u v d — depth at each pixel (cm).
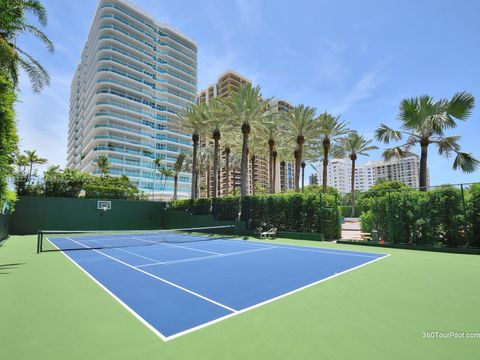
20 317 479
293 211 2067
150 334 406
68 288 676
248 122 2681
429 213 1438
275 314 487
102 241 1966
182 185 9012
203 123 3142
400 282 726
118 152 7612
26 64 1524
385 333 403
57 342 380
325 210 1905
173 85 9369
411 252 1343
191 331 416
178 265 991
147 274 836
